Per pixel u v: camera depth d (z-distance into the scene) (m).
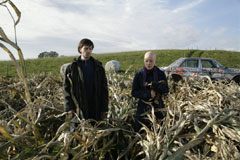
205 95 3.29
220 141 1.98
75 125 2.36
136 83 2.55
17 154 1.85
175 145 2.03
